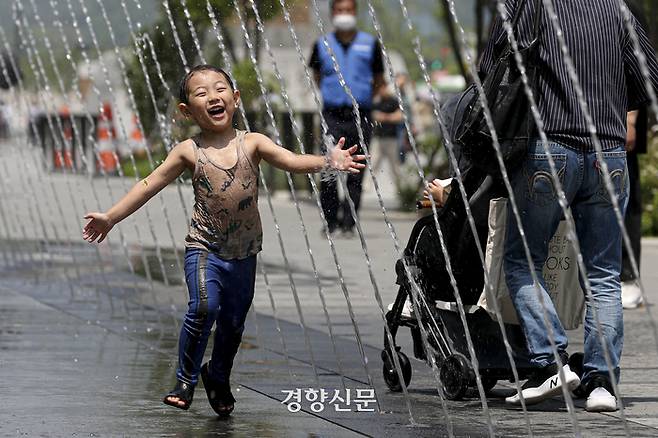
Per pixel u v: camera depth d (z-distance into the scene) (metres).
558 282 14.09
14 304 21.53
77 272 25.44
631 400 14.33
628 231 22.03
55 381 14.80
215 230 12.55
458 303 12.70
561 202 11.79
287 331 19.17
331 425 12.65
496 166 13.44
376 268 27.28
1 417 12.80
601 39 13.48
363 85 29.03
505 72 13.46
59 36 30.53
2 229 35.75
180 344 12.67
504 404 13.98
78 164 57.91
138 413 13.10
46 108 29.78
